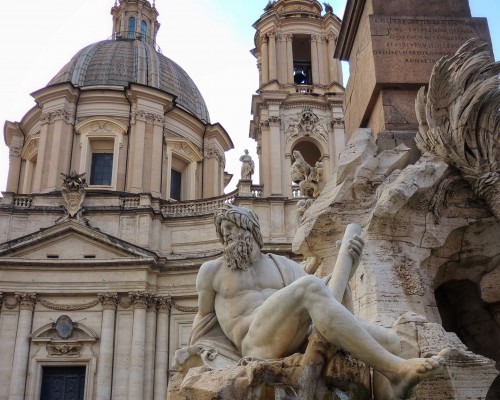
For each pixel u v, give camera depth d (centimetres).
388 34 762
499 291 635
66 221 3325
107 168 4138
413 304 562
